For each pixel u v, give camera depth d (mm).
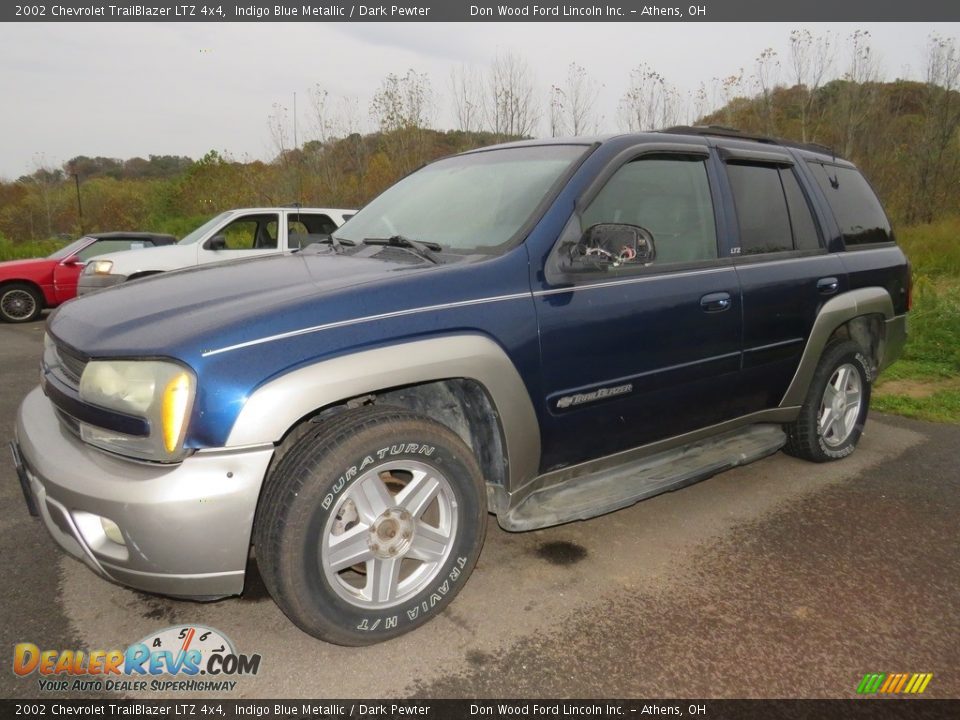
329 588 2369
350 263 2898
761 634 2633
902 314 4664
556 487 3082
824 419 4270
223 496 2150
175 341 2207
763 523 3580
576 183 2984
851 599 2875
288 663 2479
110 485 2172
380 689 2342
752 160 3789
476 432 2818
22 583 2977
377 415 2426
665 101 15039
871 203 4676
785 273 3701
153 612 2789
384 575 2500
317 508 2291
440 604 2635
